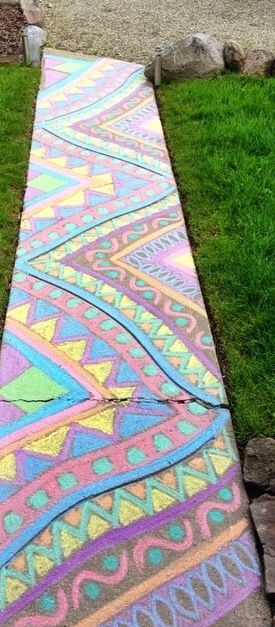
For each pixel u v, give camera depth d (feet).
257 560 6.40
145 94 16.14
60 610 5.95
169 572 6.27
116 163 13.05
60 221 11.17
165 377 8.28
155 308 9.32
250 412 7.80
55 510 6.72
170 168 12.97
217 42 17.39
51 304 9.30
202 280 9.88
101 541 6.48
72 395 7.98
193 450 7.41
